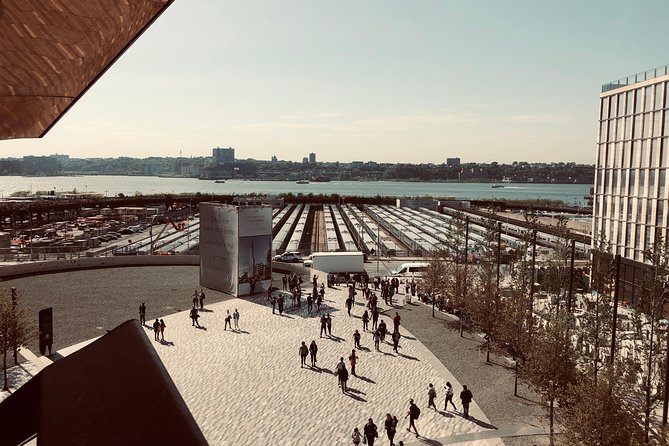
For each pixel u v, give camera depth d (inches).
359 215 5590.6
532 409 954.7
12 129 195.6
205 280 1977.1
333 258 2188.7
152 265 2519.7
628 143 2074.3
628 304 1793.8
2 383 1019.3
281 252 3031.5
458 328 1518.2
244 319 1555.1
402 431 861.8
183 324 1485.0
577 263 2546.8
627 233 2057.1
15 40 110.9
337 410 937.5
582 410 713.6
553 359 845.8
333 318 1585.9
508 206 6909.5
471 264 2224.4
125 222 5088.6
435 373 1138.7
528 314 1243.2
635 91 2033.7
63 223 4931.1
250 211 1849.2
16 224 5162.4
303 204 7726.4
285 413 919.7
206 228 1947.6
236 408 934.4
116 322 1488.7
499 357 1262.3
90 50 127.3
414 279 2245.3
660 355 1040.2
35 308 1638.8
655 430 839.7
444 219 5088.6
